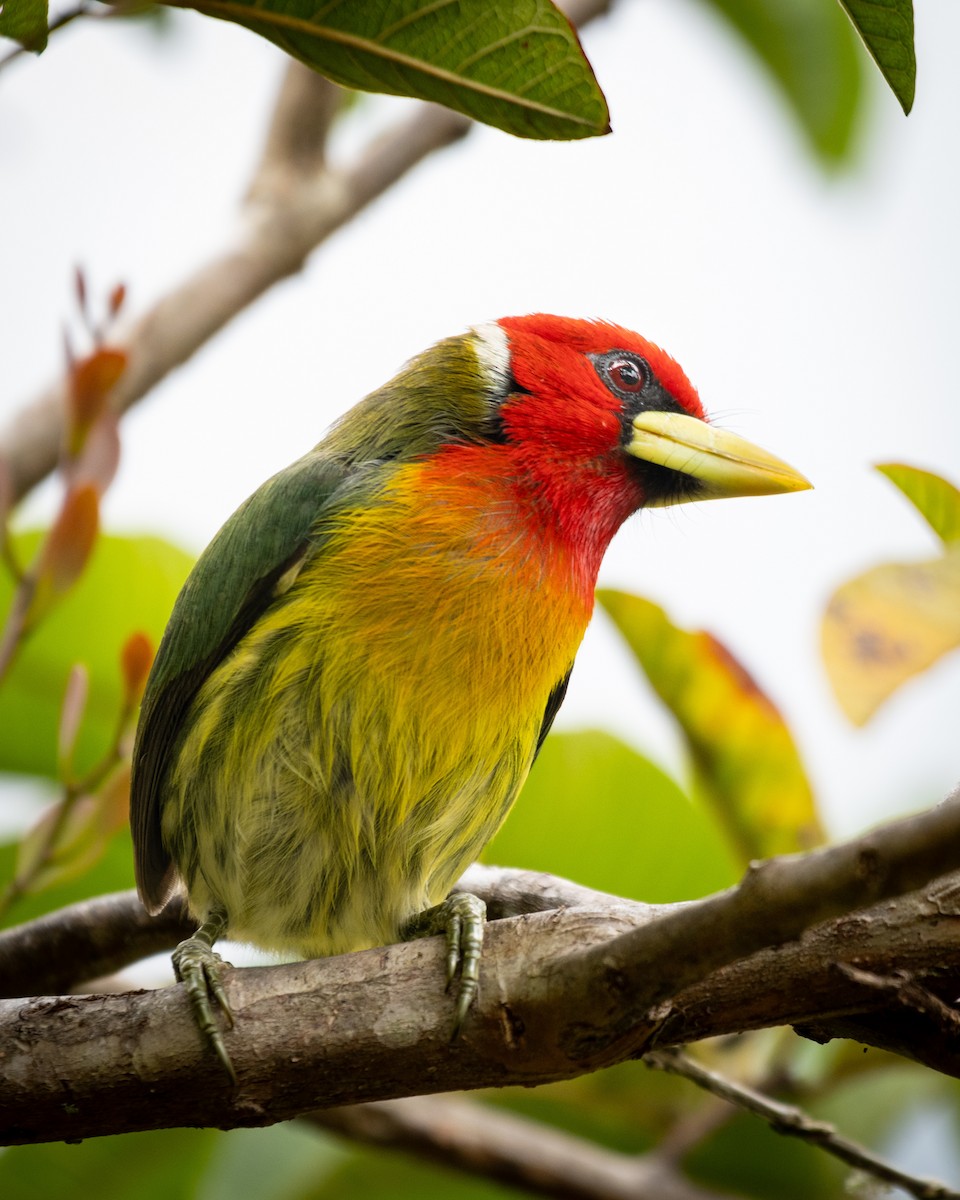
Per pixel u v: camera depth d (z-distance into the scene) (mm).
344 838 6852
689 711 7516
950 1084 8430
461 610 6883
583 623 7492
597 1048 4984
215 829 6980
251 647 6965
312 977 5387
